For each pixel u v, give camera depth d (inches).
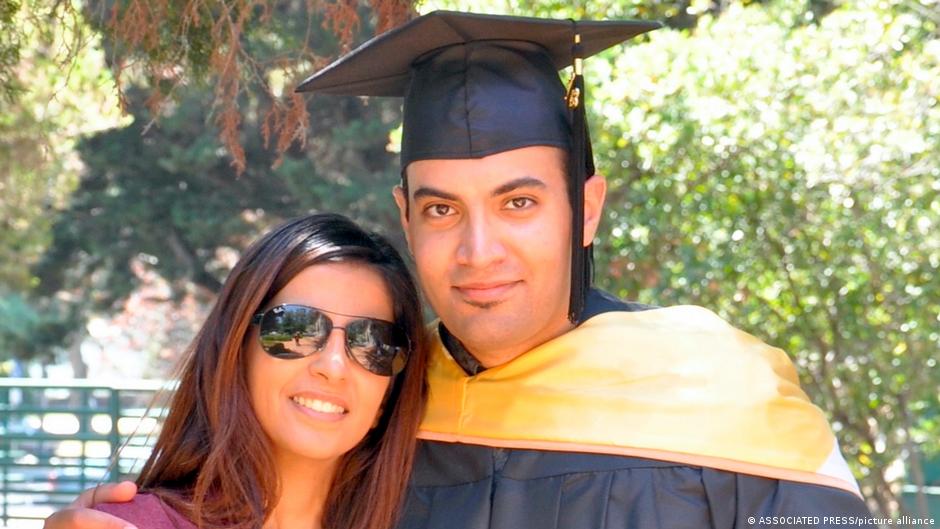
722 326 117.6
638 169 277.9
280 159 145.5
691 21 335.3
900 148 253.4
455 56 113.2
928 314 271.9
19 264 496.1
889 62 260.5
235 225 615.5
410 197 112.3
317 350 108.8
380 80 121.0
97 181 640.4
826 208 269.7
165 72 149.6
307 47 145.0
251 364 110.4
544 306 110.5
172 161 583.2
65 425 426.3
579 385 112.0
